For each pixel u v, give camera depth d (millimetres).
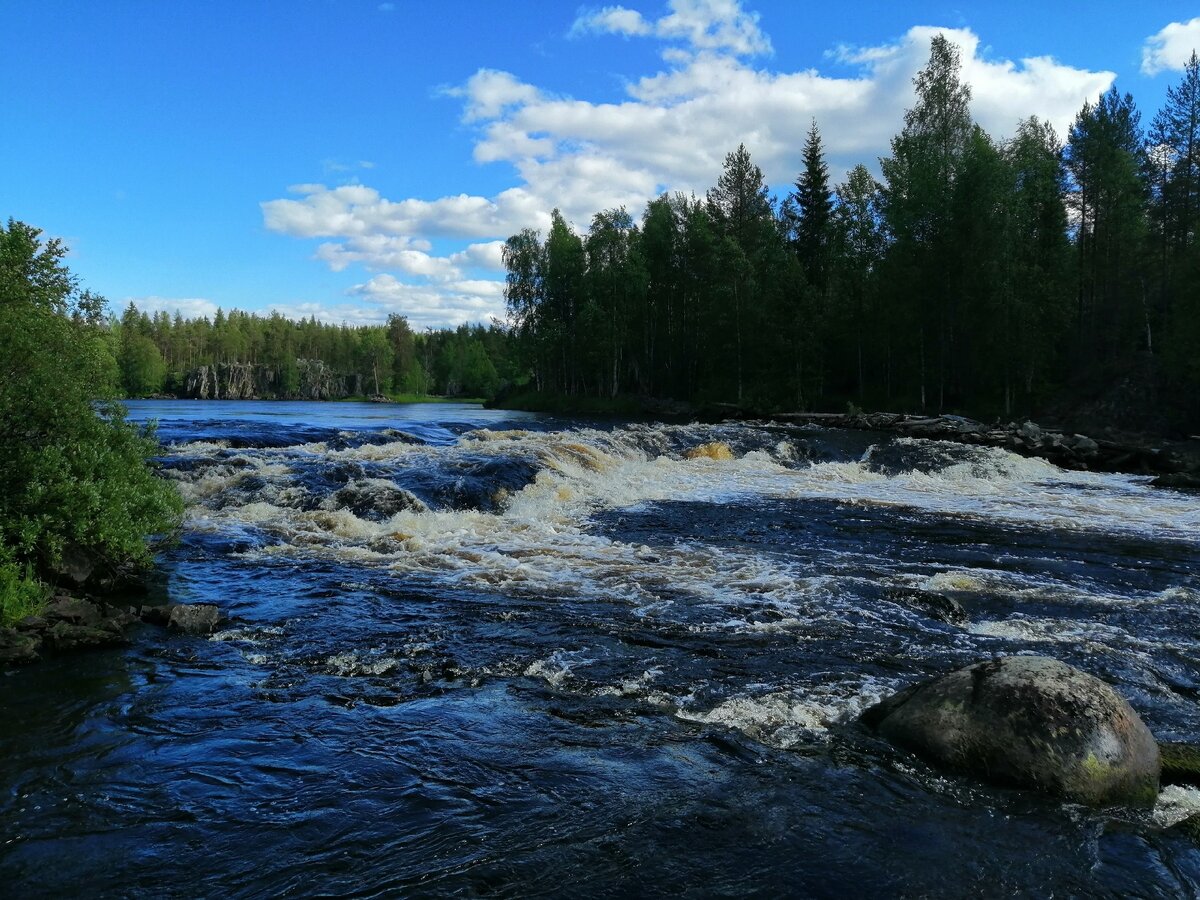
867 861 3867
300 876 3646
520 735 5223
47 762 4742
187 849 3854
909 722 5207
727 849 3934
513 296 65125
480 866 3740
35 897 3463
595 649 7012
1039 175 44625
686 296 57188
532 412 55938
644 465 21219
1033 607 8766
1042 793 4570
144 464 10164
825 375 49875
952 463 23844
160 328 131500
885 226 47406
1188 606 8898
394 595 8734
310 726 5305
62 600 7617
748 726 5445
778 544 12133
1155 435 35094
